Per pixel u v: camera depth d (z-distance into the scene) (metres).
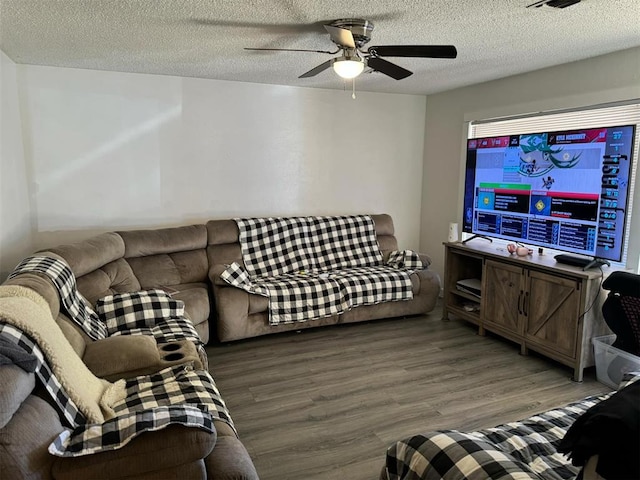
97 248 3.18
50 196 3.87
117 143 4.02
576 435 1.09
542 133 3.53
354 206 5.06
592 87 3.38
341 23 2.54
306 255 4.50
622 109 3.24
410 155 5.25
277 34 2.83
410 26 2.65
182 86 4.16
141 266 3.73
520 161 3.74
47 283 2.16
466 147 4.52
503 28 2.67
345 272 4.36
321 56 3.37
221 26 2.66
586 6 2.30
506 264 3.63
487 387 3.01
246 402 2.79
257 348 3.64
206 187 4.39
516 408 2.75
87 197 3.99
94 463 1.31
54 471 1.28
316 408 2.73
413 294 4.29
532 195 3.65
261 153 4.55
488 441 1.48
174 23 2.61
